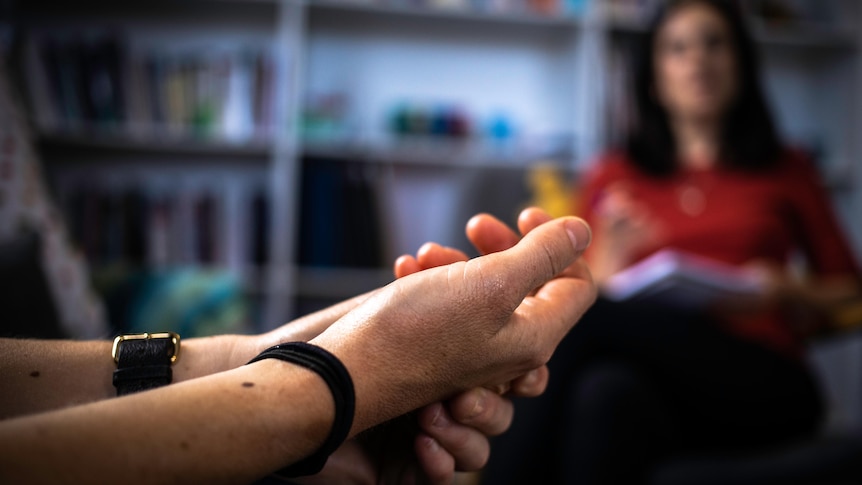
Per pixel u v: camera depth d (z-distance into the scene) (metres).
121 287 1.54
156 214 2.10
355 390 0.33
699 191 1.59
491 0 2.37
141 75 2.12
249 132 2.17
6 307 0.68
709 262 1.50
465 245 2.08
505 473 1.01
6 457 0.24
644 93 1.71
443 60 2.57
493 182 2.14
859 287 1.36
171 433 0.27
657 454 1.05
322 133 2.25
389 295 0.36
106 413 0.27
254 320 2.17
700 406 1.11
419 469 0.48
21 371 0.41
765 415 1.12
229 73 2.17
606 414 1.00
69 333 0.85
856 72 2.51
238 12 2.37
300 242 2.19
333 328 0.36
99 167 2.35
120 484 0.26
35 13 2.30
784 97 2.70
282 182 2.16
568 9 2.36
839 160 2.56
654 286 1.21
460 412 0.42
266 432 0.29
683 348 1.11
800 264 2.10
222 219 2.15
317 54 2.51
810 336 1.44
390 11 2.35
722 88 1.60
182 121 2.15
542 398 1.04
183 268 2.10
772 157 1.61
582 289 0.47
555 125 2.55
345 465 0.47
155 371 0.42
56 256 0.86
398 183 2.56
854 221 2.49
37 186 0.88
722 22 1.61
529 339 0.40
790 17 2.49
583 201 1.77
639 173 1.68
